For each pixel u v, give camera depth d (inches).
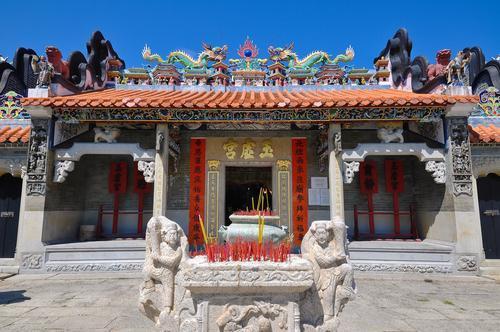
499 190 398.0
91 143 367.9
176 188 438.6
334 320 161.5
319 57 534.0
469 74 457.1
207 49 522.6
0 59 435.2
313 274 161.0
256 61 532.4
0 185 405.7
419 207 426.9
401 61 494.6
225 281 144.3
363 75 520.4
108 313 234.5
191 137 447.8
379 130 374.6
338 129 363.6
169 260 165.5
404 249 362.9
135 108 349.1
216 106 344.2
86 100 343.0
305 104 341.4
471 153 382.6
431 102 340.2
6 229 400.2
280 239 187.6
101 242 391.2
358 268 364.8
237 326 146.2
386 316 229.8
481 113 416.2
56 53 400.8
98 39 508.7
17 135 378.3
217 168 441.1
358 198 445.1
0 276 338.6
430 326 211.5
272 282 144.8
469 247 346.9
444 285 313.7
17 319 222.5
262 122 365.7
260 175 510.9
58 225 384.5
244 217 189.5
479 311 241.3
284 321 147.6
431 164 362.6
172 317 160.6
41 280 328.5
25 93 434.6
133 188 447.5
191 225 429.7
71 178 412.2
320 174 438.0
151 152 366.9
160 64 517.3
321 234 167.6
